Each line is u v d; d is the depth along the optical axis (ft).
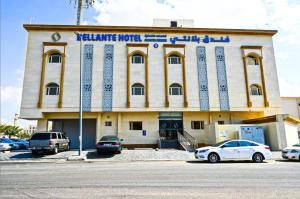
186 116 86.89
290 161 49.73
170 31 87.92
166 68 85.05
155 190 21.79
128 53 85.15
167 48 86.69
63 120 91.04
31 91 80.28
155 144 83.87
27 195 20.21
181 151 67.62
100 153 63.10
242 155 47.09
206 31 88.63
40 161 52.65
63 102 80.33
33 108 79.30
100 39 85.61
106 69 83.76
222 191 21.25
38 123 81.20
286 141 68.85
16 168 40.14
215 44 88.58
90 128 91.81
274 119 71.82
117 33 86.74
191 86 84.69
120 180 27.09
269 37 91.45
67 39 84.84
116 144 59.77
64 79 81.92
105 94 81.92
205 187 23.00
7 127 189.16
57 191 21.59
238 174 31.09
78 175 31.12
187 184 24.53
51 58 84.07
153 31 87.66
